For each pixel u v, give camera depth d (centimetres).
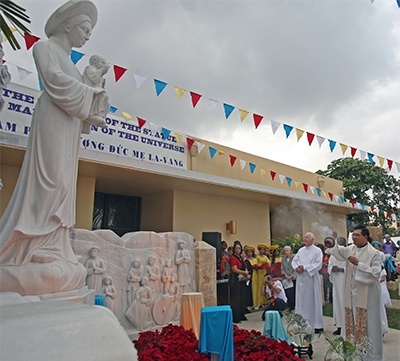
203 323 396
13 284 290
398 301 1062
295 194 1338
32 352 75
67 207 352
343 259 537
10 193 812
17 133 730
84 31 387
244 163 1172
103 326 89
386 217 1955
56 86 338
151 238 681
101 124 381
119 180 1001
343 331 540
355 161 2088
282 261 912
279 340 463
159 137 1034
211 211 1249
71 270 328
